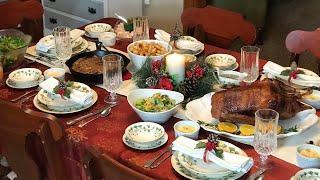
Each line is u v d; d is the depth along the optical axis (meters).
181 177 1.50
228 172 1.49
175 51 2.35
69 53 2.20
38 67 2.25
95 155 1.42
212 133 1.69
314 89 2.00
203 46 2.45
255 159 1.59
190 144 1.55
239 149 1.59
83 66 2.19
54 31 2.16
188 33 2.77
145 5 3.85
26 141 1.64
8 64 2.21
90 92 1.94
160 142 1.66
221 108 1.73
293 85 2.04
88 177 1.46
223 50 2.45
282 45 4.64
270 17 5.17
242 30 2.60
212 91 1.96
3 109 1.63
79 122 1.80
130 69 2.24
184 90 1.93
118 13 3.66
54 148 1.64
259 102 1.70
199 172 1.48
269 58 4.42
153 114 1.75
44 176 1.79
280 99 1.70
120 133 1.74
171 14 3.89
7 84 2.08
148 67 2.02
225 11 2.64
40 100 1.92
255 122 1.56
